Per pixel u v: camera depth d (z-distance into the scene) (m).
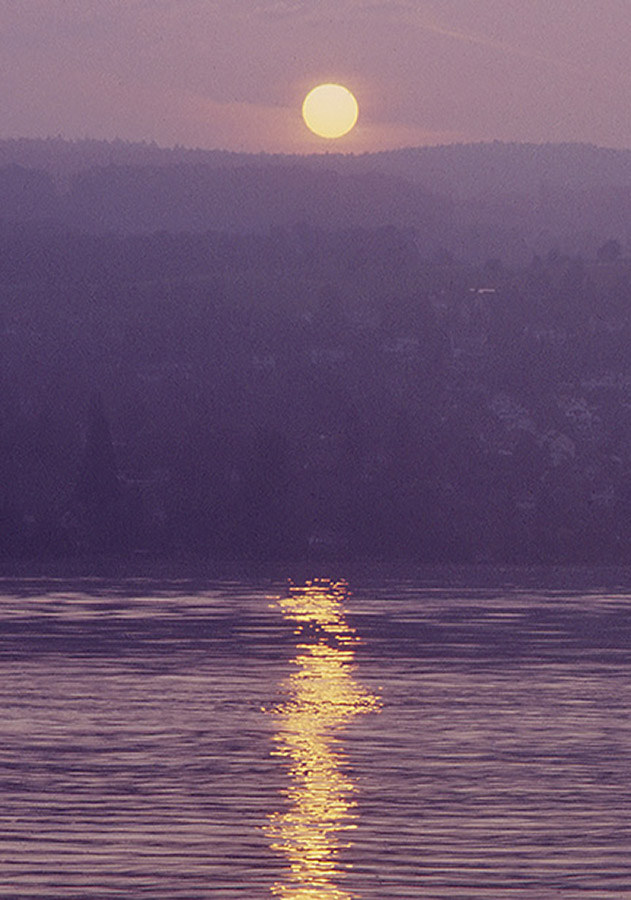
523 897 165.12
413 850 183.88
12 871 174.25
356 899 164.75
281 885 169.62
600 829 194.12
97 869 175.38
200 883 169.88
